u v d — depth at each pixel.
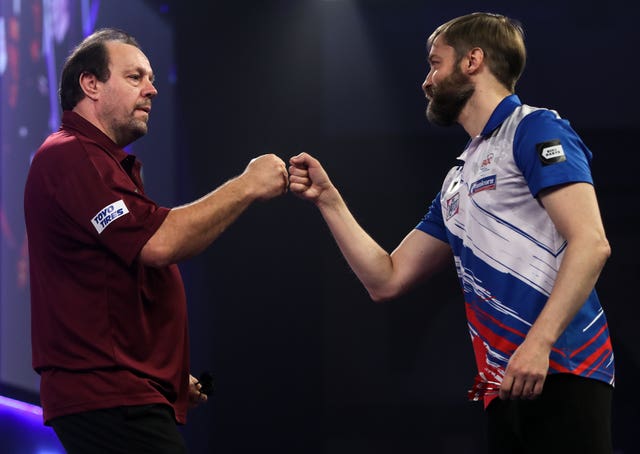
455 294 8.30
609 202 7.68
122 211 2.83
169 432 2.93
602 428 2.75
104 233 2.82
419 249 3.49
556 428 2.75
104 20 8.30
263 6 8.48
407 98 8.30
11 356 8.67
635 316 7.56
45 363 2.93
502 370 2.86
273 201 8.61
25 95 8.88
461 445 8.14
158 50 8.55
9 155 9.07
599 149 7.68
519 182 2.84
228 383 8.53
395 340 8.37
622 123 7.60
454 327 8.26
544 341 2.59
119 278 2.88
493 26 3.14
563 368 2.75
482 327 2.94
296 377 8.48
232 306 8.59
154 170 8.48
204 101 8.58
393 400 8.30
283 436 8.45
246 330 8.56
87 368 2.85
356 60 8.36
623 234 7.65
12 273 8.77
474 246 2.94
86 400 2.83
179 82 8.58
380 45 8.31
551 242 2.80
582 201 2.68
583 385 2.76
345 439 8.37
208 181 8.58
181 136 8.59
